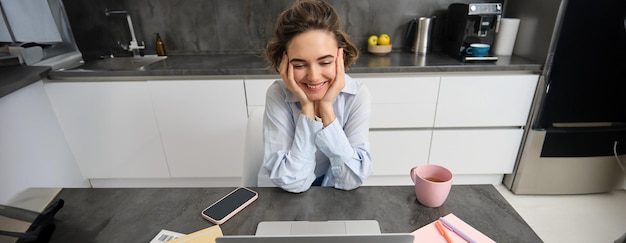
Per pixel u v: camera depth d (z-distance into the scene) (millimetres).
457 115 1860
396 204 727
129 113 1884
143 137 1955
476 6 1799
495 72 1765
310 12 761
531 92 1789
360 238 484
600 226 1733
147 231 666
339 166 859
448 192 707
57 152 1889
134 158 2023
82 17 2119
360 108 1008
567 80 1677
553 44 1621
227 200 750
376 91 1795
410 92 1799
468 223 658
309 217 690
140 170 2068
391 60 1926
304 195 775
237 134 1922
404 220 674
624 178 1951
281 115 954
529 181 1965
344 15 2199
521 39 1914
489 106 1833
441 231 632
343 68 832
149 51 2275
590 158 1859
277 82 1007
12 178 1600
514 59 1858
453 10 2002
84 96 1841
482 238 613
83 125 1921
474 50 1837
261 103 1832
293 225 661
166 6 2166
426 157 1988
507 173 2051
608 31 1551
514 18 1979
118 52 2250
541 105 1755
